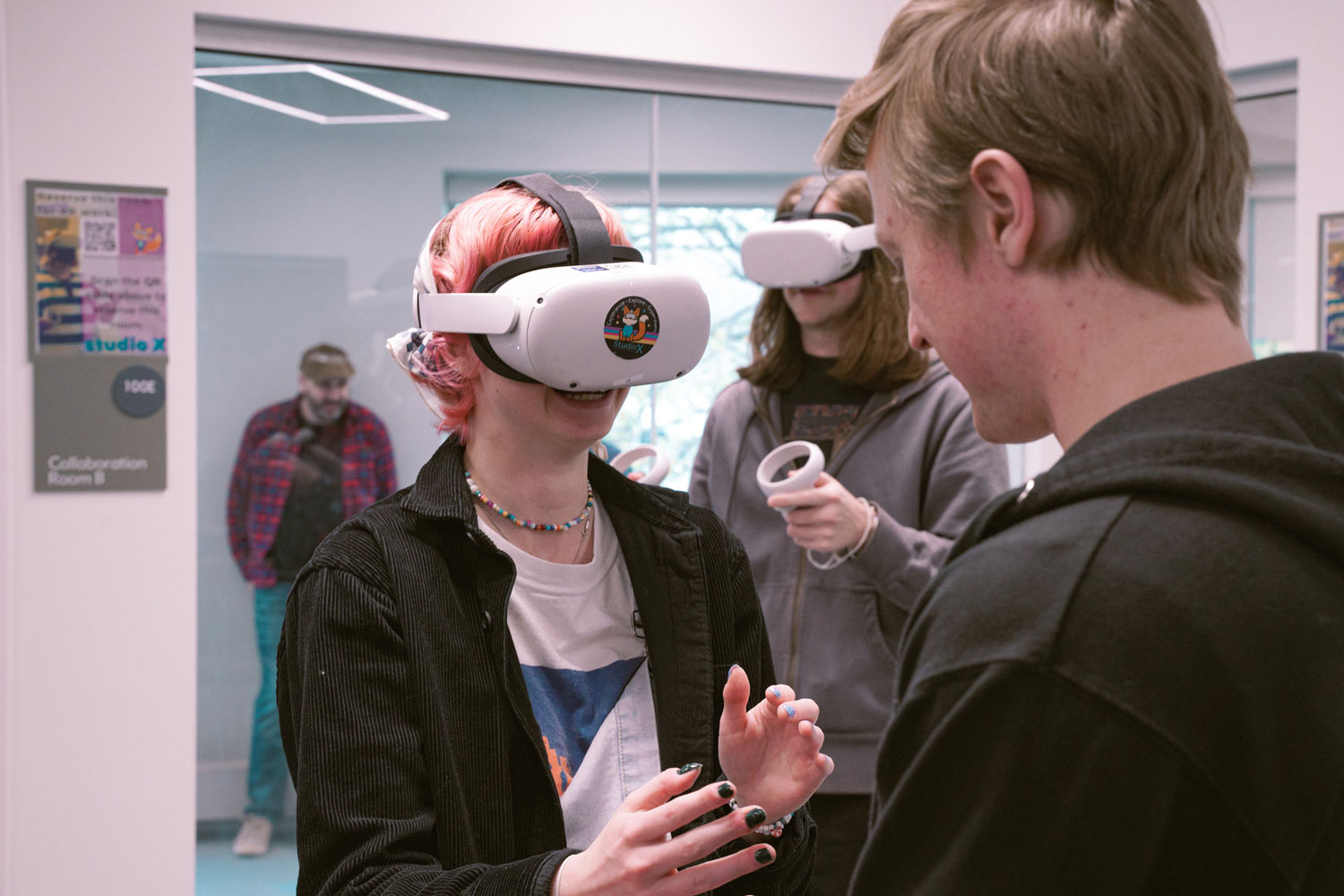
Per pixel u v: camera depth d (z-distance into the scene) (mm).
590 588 991
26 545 2441
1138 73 563
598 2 2898
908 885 546
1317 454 523
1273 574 504
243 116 2750
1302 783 492
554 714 946
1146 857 490
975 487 1909
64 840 2465
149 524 2539
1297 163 2988
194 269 2574
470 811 871
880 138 661
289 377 2836
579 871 720
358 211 2867
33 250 2436
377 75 2844
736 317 3207
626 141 3061
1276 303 3113
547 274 898
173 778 2551
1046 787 502
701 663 978
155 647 2541
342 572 883
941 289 627
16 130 2418
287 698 959
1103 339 586
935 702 545
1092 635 502
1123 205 570
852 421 2062
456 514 912
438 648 881
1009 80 582
